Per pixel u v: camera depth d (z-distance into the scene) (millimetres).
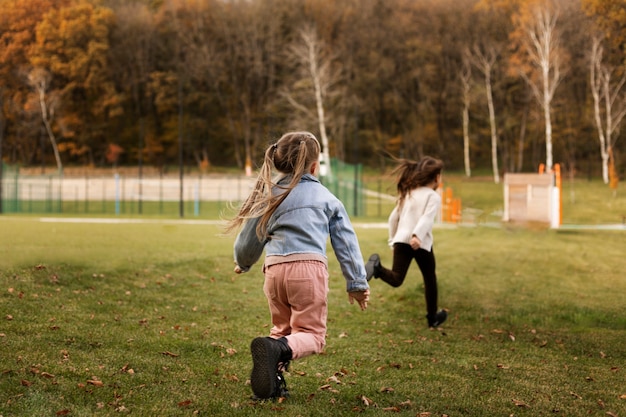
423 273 5520
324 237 3307
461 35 55812
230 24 64688
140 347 4410
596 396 3764
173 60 63438
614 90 33688
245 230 3377
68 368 3727
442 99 58281
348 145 59219
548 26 33562
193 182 46531
